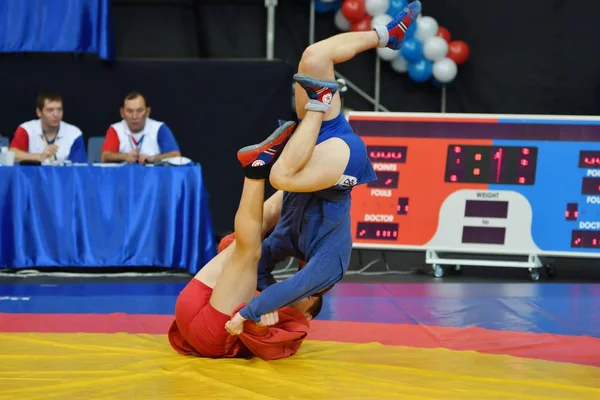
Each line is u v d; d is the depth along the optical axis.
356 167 4.51
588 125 8.09
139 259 7.77
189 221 7.80
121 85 9.53
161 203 7.80
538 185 8.09
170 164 7.97
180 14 10.34
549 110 10.38
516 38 10.35
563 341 5.37
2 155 7.85
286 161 4.34
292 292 4.46
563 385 4.21
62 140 8.47
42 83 9.49
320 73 4.49
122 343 4.98
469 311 6.39
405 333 5.55
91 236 7.77
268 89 9.55
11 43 9.16
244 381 4.18
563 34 10.29
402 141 8.27
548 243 8.05
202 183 7.87
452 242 8.13
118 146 8.39
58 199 7.76
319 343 5.14
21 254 7.73
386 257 9.48
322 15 10.45
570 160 8.08
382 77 10.51
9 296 6.79
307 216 4.62
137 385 4.08
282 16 10.47
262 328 4.53
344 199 4.62
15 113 9.49
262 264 4.94
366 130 8.32
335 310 6.38
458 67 10.45
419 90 10.51
